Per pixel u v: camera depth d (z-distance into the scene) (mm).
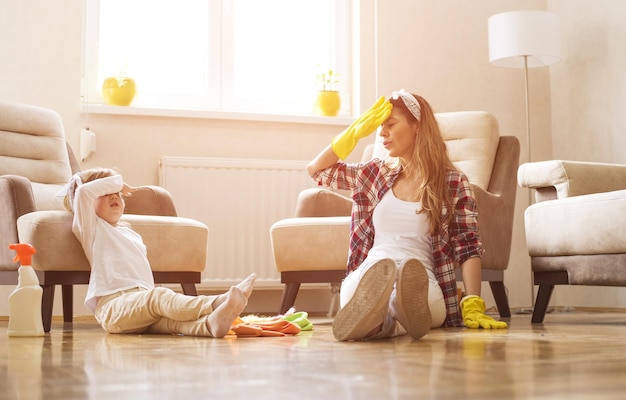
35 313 2156
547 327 2436
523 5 4828
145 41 4383
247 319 2426
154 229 2945
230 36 4492
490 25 4250
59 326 2953
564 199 2727
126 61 4180
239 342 1826
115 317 2217
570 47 4719
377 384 973
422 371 1118
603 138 4477
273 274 4164
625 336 1922
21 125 3432
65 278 2607
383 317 1791
